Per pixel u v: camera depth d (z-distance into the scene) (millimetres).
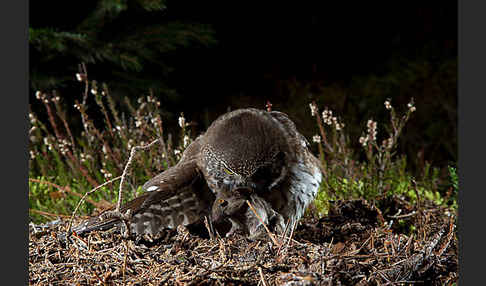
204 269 911
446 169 1452
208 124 1626
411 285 910
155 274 915
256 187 947
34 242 970
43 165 1167
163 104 1562
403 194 1103
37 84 1292
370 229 1011
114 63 1380
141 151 1137
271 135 954
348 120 1589
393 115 1120
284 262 919
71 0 1343
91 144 1179
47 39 1236
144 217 966
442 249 944
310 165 984
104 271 926
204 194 969
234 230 971
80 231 972
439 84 1748
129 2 1297
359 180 1129
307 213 1066
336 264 906
